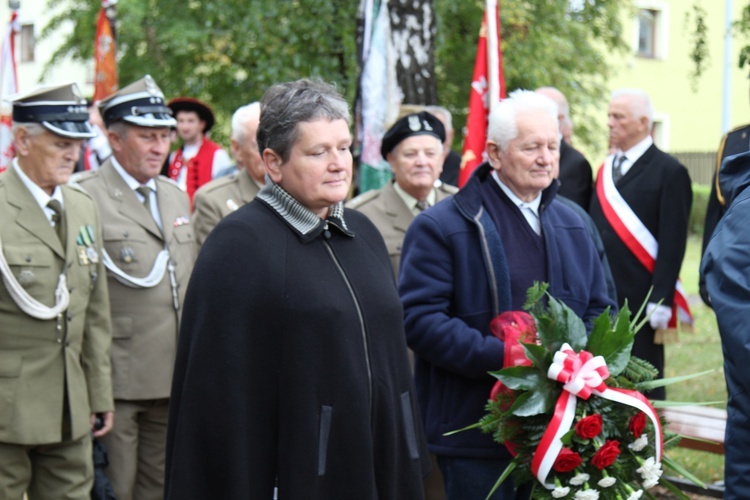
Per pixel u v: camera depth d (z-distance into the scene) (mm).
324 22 14859
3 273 4758
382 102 7660
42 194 4949
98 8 17500
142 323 5527
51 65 18688
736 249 3166
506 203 4406
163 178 5980
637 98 6895
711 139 30688
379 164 7555
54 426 4859
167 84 17172
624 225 6840
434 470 5574
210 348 3260
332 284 3371
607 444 3867
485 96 6883
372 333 3436
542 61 16938
